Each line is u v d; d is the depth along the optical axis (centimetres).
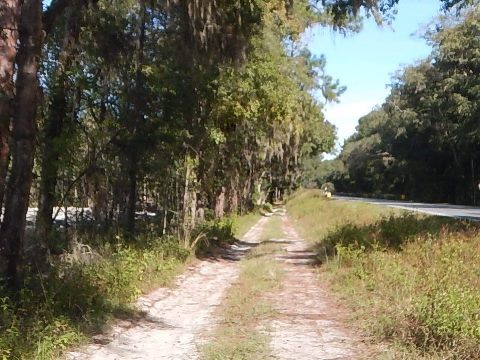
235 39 1670
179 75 1567
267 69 1972
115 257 1194
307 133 4800
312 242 2364
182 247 1667
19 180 820
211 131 1889
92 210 1614
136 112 1513
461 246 1243
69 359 674
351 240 1727
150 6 1491
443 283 884
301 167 8656
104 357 699
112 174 1560
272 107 2283
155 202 2072
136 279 1140
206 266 1664
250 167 4062
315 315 963
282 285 1294
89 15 1377
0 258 809
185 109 1619
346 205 3434
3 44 759
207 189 2391
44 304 766
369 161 8162
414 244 1371
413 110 5262
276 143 3947
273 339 792
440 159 5762
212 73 1673
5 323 677
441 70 4388
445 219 1817
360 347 750
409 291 944
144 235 1625
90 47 1424
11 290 792
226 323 901
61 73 1252
